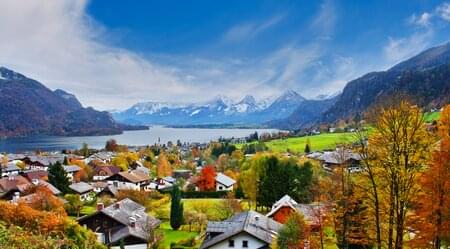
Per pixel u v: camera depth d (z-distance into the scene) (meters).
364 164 27.83
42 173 140.88
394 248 27.25
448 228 24.36
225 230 53.22
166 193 119.25
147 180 148.88
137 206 79.00
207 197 110.69
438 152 24.78
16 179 119.25
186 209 84.25
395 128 26.16
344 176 32.22
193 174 159.62
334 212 32.94
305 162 103.19
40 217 46.75
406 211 26.61
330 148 174.12
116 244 60.69
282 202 69.31
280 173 88.12
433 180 24.45
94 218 65.31
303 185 87.38
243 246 50.47
